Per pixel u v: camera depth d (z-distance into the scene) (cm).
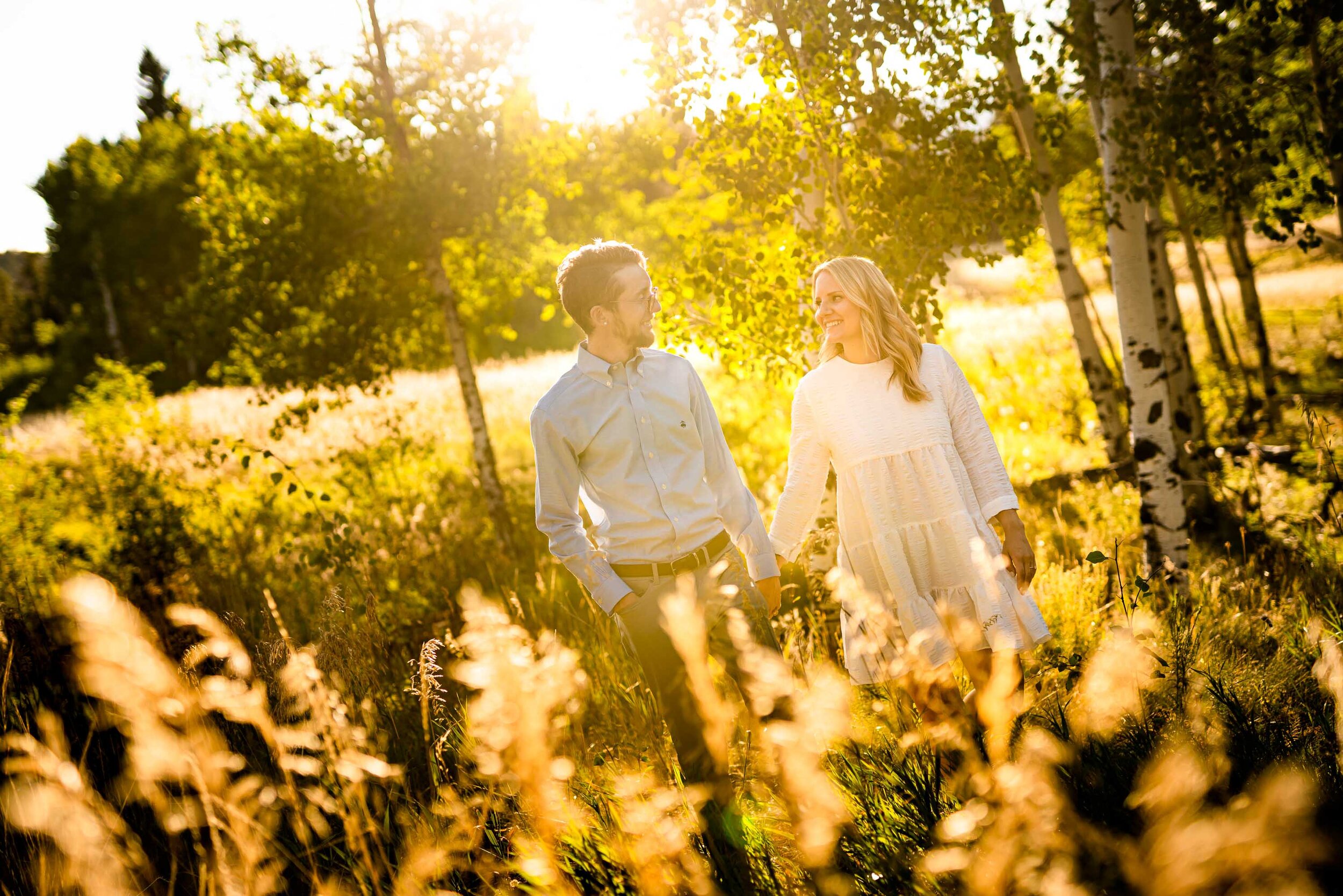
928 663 214
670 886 172
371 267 722
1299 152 427
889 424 250
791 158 425
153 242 3117
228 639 140
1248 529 489
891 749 218
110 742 278
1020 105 422
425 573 578
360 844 176
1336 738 204
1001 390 1104
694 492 237
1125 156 404
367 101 674
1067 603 362
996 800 157
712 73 434
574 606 459
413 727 294
